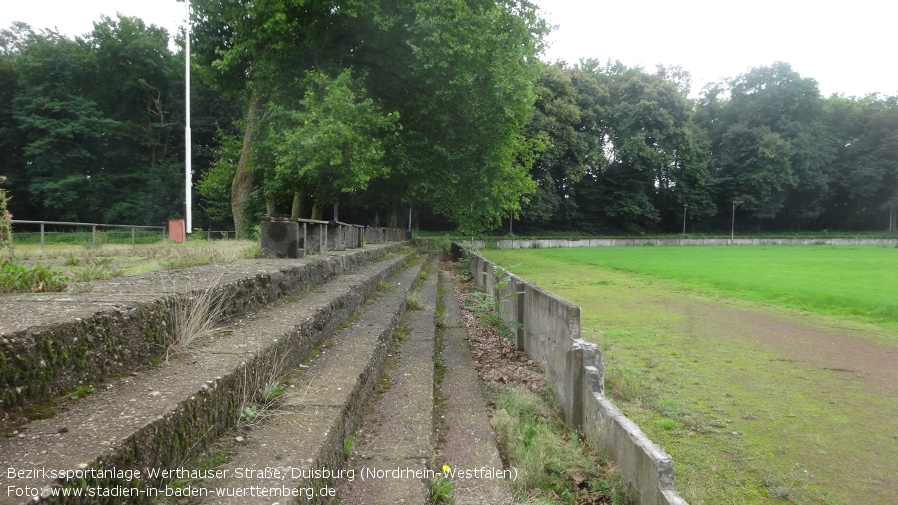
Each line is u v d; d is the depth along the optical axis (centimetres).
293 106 1677
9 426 208
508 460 421
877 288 1656
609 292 1653
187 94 2103
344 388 375
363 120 1554
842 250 4503
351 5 1561
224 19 1730
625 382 670
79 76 3938
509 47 1750
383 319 688
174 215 3609
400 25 1655
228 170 2223
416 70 1641
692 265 2677
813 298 1433
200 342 371
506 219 5684
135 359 306
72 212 3744
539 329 703
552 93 4966
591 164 5550
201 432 258
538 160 5038
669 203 6394
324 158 1432
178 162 3991
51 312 276
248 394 322
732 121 6850
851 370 761
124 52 3819
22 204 3969
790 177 6200
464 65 1619
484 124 1844
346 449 340
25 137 3884
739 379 709
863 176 6506
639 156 5650
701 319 1180
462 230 2488
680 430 527
